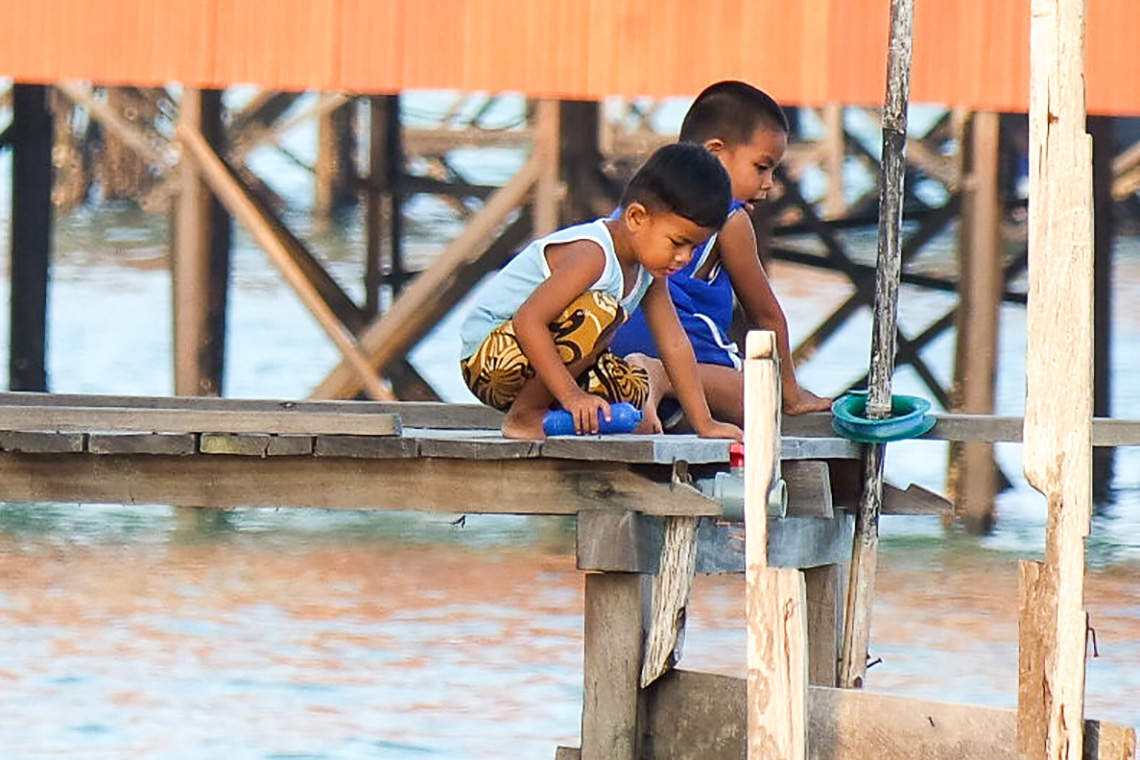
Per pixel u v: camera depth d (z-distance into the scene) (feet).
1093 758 64.34
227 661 132.05
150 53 147.02
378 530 176.55
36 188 192.44
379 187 208.23
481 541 172.65
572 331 79.10
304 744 114.52
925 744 68.44
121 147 394.93
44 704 121.29
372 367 166.09
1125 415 241.14
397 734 116.47
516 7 144.97
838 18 143.02
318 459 78.54
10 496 81.15
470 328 81.35
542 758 112.88
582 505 75.72
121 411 77.87
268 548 168.04
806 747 66.44
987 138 164.35
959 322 167.94
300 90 146.72
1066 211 63.57
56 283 347.77
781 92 143.74
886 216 83.76
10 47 147.84
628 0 144.36
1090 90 144.66
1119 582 160.66
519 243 169.89
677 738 75.51
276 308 315.17
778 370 65.67
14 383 193.57
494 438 76.89
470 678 128.88
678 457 74.43
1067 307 63.67
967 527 178.09
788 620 65.31
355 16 146.20
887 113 83.71
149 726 117.60
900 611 149.48
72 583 153.99
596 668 76.18
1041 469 63.98
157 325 307.99
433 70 145.79
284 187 415.44
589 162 168.96
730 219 88.99
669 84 144.46
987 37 145.07
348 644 137.28
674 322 82.64
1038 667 64.23
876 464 84.84
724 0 143.74
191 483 79.82
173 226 175.11
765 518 65.26
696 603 152.97
